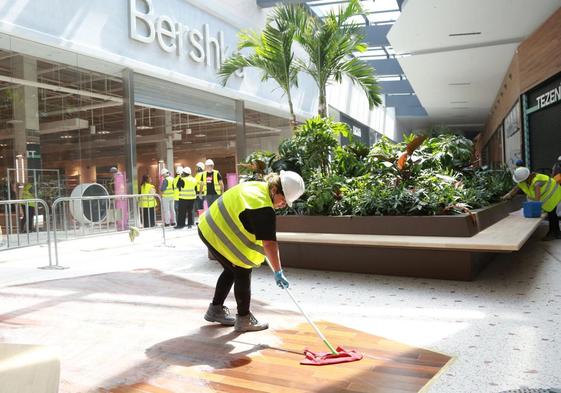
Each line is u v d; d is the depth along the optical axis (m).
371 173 7.46
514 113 16.55
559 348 3.11
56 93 9.55
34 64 9.15
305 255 6.08
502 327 3.59
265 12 16.55
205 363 3.01
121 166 11.07
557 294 4.51
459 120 35.25
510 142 18.05
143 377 2.81
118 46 10.77
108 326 3.83
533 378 2.65
